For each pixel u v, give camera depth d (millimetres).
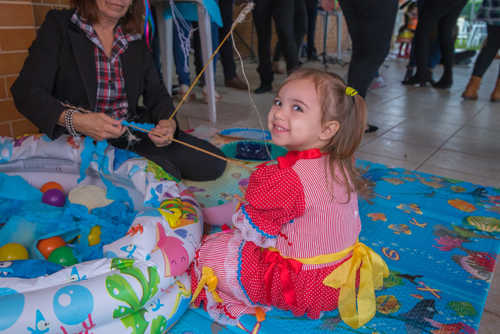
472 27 11367
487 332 1134
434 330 1098
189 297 1153
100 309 919
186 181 1940
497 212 1781
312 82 1022
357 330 1095
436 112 3750
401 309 1170
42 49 1522
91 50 1566
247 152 2289
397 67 7176
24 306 864
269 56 4062
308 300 1080
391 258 1420
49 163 1642
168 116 1817
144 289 985
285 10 3631
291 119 1030
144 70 1761
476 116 3637
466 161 2486
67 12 1558
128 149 1822
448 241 1543
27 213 1371
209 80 2902
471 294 1247
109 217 1409
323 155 1062
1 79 2012
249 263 1110
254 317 1137
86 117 1453
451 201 1876
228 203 1617
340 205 1039
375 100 4207
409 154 2572
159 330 1042
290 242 1065
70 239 1344
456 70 6910
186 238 1161
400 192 1956
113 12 1501
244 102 3762
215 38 3508
